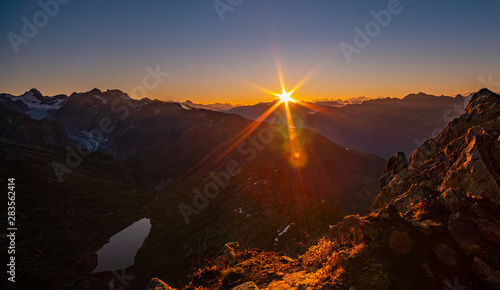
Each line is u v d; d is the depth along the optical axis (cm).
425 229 709
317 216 7306
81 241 11338
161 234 11138
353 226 836
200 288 832
